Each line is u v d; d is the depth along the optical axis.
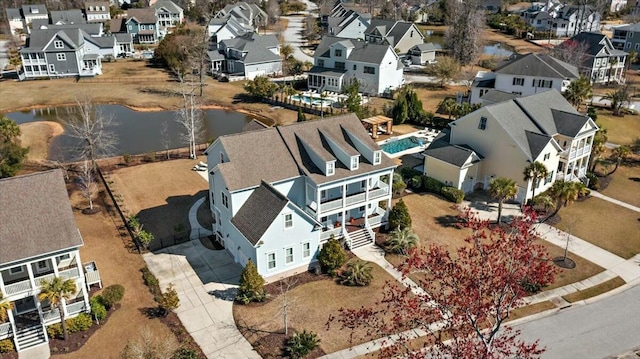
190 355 28.50
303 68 104.25
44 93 89.06
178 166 56.94
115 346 29.92
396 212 42.22
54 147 64.31
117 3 189.12
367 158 41.66
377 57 85.31
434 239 41.81
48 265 33.38
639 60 108.88
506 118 49.56
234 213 37.94
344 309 33.31
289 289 35.53
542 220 45.44
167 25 151.88
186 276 36.72
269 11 160.50
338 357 29.33
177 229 41.78
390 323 31.97
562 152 50.09
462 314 22.69
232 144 39.53
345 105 76.62
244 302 33.56
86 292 31.50
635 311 33.75
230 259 39.03
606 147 63.66
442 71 91.12
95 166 54.66
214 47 113.06
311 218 36.69
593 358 29.58
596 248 41.31
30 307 32.12
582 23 137.75
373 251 40.28
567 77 77.38
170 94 88.75
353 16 119.81
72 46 99.44
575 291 35.84
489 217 45.78
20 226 29.45
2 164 50.19
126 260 38.41
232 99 86.50
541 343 30.66
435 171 51.28
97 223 43.75
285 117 77.12
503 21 151.25
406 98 72.62
